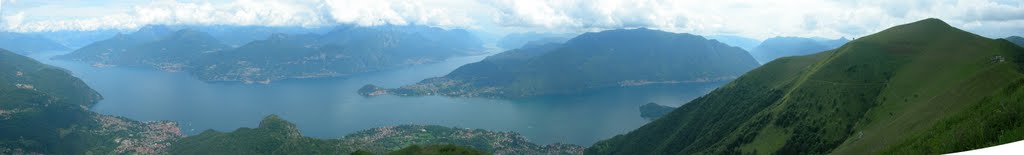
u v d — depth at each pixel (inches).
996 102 5339.6
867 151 7165.4
